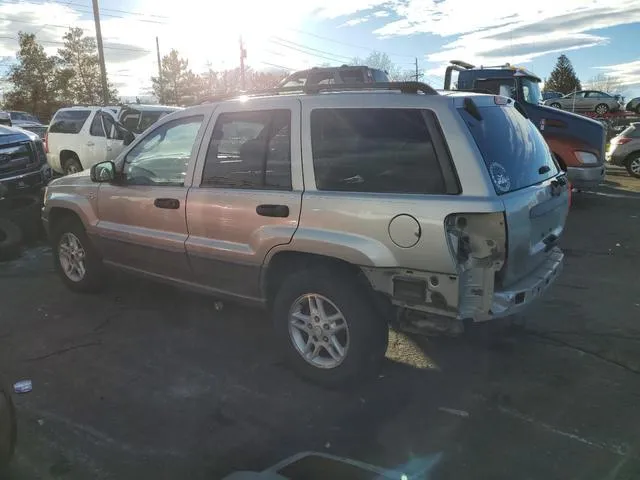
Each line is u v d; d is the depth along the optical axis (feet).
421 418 11.12
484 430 10.68
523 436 10.47
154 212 15.07
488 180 10.48
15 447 10.09
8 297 18.63
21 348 14.60
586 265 21.71
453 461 9.75
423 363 13.50
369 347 11.66
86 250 17.97
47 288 19.56
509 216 10.41
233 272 13.52
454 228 10.45
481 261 10.59
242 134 13.42
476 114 11.36
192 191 14.15
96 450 10.20
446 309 10.62
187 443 10.40
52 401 11.91
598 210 33.32
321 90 12.85
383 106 11.51
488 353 14.01
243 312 17.07
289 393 12.17
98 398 12.03
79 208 17.37
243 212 12.98
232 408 11.59
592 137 31.68
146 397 12.07
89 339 15.15
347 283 11.67
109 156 42.86
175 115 15.12
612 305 17.25
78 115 44.91
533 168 12.66
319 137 12.13
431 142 10.89
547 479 9.25
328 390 12.27
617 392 12.02
